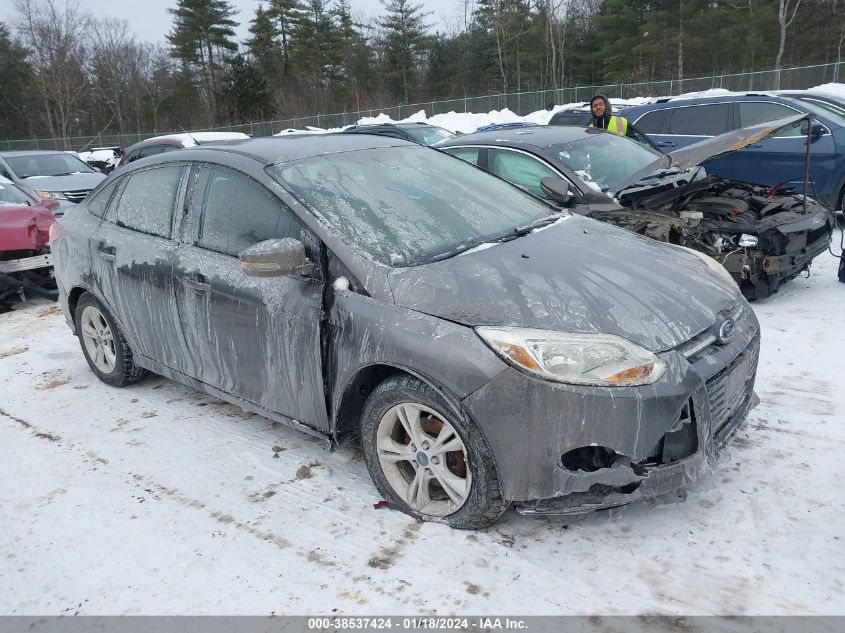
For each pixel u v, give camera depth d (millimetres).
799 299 5598
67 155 13648
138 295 4012
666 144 9141
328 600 2537
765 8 38562
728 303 3057
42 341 6016
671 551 2654
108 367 4723
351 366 2918
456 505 2836
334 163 3641
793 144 7945
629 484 2576
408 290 2834
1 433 4145
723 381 2777
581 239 3416
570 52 50562
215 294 3482
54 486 3484
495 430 2557
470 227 3432
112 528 3086
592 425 2463
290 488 3311
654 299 2818
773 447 3332
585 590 2486
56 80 57750
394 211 3371
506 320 2615
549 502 2648
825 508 2834
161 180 4035
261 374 3402
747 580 2479
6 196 8500
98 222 4441
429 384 2689
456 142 6387
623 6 43781
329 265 3059
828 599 2363
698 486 3051
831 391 3896
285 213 3266
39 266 7160
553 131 6352
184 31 59469
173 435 3953
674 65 40656
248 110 51281
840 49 39312
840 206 7922
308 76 58562
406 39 56906
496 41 51750
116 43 61875
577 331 2572
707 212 5707
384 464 3035
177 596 2619
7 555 2957
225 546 2896
